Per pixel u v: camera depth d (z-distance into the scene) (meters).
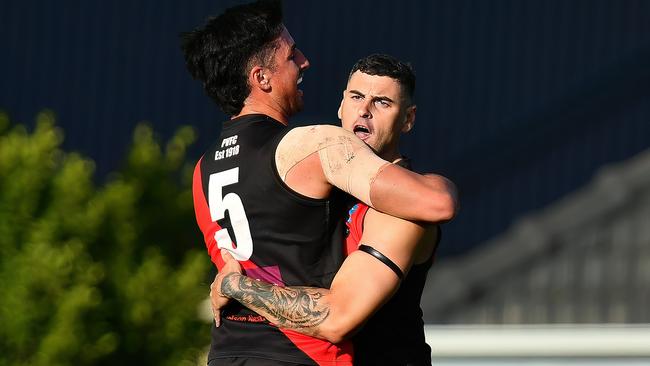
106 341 28.44
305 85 43.22
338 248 14.76
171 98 43.56
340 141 14.40
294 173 14.46
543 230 36.28
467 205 38.94
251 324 14.95
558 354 31.95
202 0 47.16
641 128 40.75
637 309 34.03
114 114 43.00
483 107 43.09
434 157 41.22
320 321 14.35
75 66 45.00
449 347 31.92
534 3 46.53
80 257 28.39
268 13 15.45
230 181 15.07
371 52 44.53
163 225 30.58
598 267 34.94
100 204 29.27
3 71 44.75
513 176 39.88
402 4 46.31
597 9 46.25
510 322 34.25
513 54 45.00
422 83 43.84
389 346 15.34
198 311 29.75
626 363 32.03
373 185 14.12
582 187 38.41
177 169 32.09
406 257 14.43
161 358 29.31
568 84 43.75
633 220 35.62
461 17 46.06
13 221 28.19
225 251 15.35
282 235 14.66
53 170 29.47
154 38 45.94
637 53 44.53
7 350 27.95
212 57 15.44
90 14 46.84
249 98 15.48
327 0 46.12
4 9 46.72
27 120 42.91
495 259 35.66
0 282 27.91
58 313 27.86
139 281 29.16
